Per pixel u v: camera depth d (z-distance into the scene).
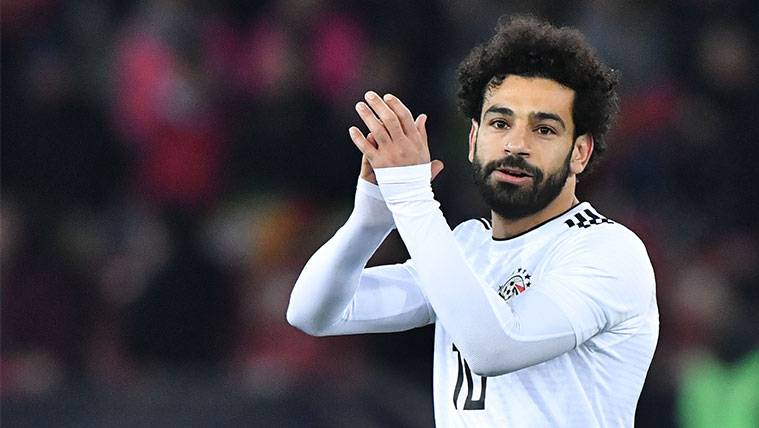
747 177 35.56
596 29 36.34
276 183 34.31
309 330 12.97
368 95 11.45
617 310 11.48
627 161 34.50
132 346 29.97
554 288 11.34
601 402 11.71
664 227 33.22
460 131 32.62
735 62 37.44
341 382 27.78
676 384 26.28
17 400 25.73
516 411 11.73
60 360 29.47
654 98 35.81
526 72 11.88
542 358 11.15
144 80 34.75
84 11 36.09
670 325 29.39
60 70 34.75
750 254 33.38
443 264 11.01
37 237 30.06
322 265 12.59
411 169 11.33
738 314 29.53
